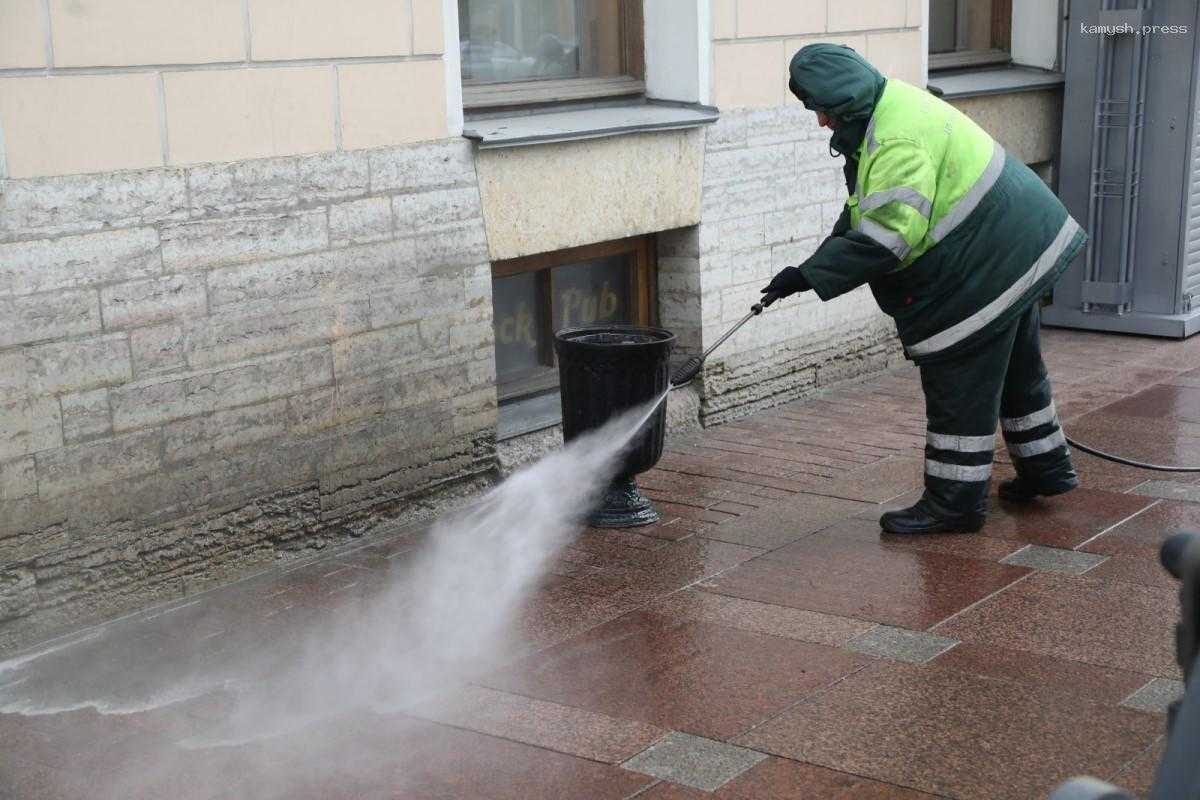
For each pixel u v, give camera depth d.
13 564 4.79
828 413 7.98
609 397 5.85
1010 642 4.69
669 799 3.71
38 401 4.79
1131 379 8.62
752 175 7.70
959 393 5.65
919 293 5.56
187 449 5.26
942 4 9.77
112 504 5.05
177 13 5.05
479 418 6.39
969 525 5.82
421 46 5.91
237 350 5.38
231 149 5.29
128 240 4.99
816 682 4.41
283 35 5.40
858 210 5.42
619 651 4.71
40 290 4.75
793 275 5.54
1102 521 5.96
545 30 7.11
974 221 5.42
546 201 6.56
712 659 4.62
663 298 7.59
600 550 5.77
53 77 4.73
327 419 5.75
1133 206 9.72
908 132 5.32
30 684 4.58
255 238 5.39
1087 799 1.94
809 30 7.91
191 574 5.35
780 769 3.85
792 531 5.93
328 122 5.60
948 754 3.91
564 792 3.76
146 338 5.08
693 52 7.26
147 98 5.00
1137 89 9.48
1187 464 6.79
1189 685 1.86
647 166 7.05
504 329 6.98
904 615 4.95
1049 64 10.05
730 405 7.77
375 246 5.84
